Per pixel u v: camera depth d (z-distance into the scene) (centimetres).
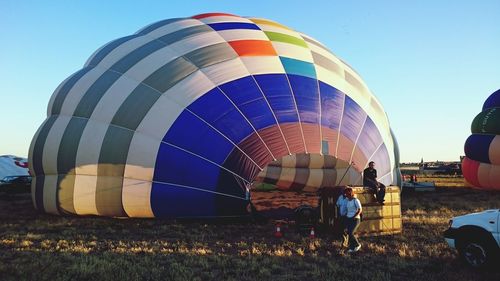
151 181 1298
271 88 1416
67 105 1545
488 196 2275
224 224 1298
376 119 1587
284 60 1525
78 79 1606
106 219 1373
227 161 1285
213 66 1446
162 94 1381
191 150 1293
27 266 793
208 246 1016
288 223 1327
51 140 1497
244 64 1469
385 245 1025
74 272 758
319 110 1416
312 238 1095
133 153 1317
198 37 1562
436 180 3872
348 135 1422
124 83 1456
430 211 1642
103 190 1334
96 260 839
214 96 1368
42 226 1276
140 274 758
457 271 797
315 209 1205
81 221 1350
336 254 941
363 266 837
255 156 1298
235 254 936
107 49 1661
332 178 2112
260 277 759
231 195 1273
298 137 1338
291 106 1388
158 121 1335
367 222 1116
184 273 769
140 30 1800
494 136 2564
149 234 1152
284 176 2131
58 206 1427
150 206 1303
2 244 1022
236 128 1318
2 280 710
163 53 1504
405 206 1797
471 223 815
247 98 1375
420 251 955
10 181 2820
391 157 1584
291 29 1831
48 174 1505
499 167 2498
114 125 1379
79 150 1390
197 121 1324
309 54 1614
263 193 2128
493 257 777
